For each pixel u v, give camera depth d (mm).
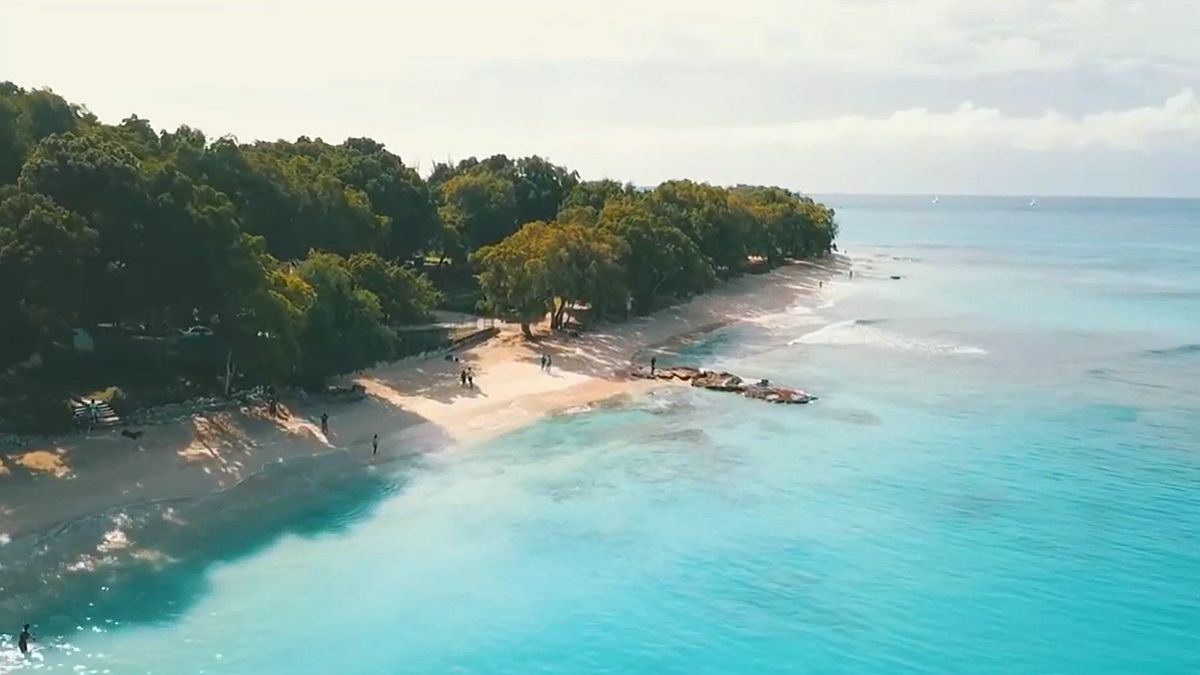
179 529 53500
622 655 43875
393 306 91125
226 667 41719
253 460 62938
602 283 107688
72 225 60531
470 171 171750
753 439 74812
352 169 122438
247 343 67688
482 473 65938
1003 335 121438
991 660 43625
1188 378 96562
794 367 101562
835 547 55125
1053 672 42719
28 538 49250
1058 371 99938
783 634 45812
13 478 54594
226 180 94312
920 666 43188
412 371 87812
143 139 96500
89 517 52219
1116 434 76688
